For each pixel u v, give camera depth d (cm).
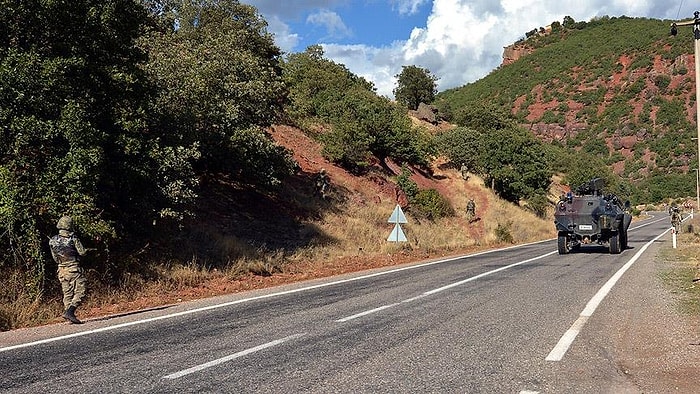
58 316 1018
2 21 1095
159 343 750
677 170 11681
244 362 646
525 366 619
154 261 1393
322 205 2559
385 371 604
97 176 1146
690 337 754
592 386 550
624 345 712
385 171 3659
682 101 13338
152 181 1335
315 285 1363
